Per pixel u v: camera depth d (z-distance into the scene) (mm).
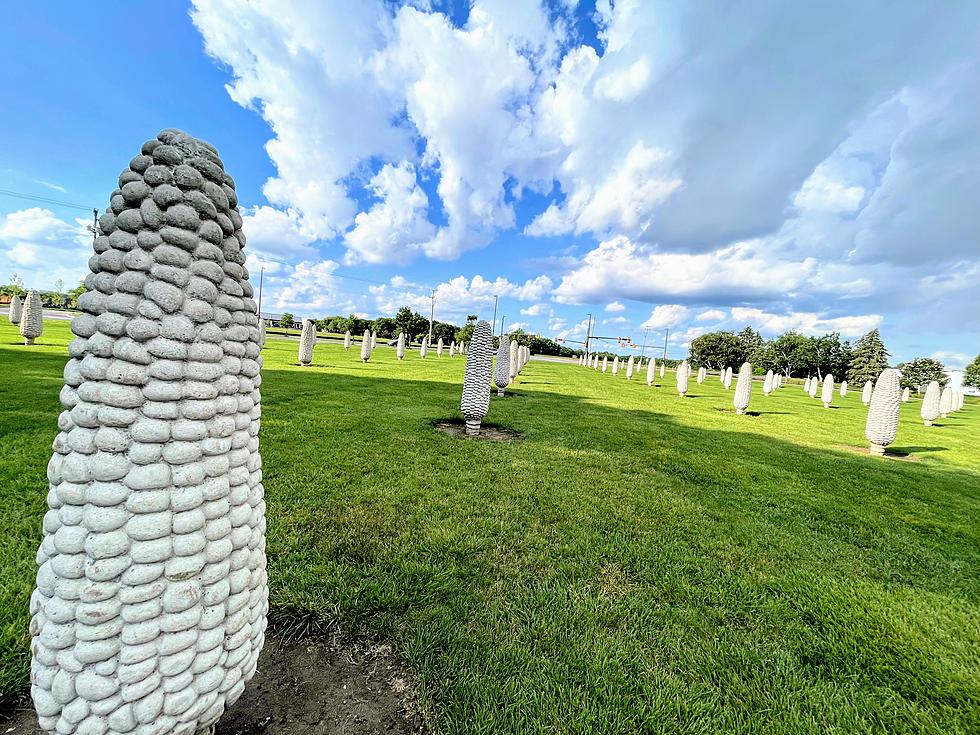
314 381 12711
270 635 2488
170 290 1409
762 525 4789
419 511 4324
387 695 2146
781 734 2117
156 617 1425
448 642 2527
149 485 1381
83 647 1333
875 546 4516
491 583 3203
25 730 1829
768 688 2406
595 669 2414
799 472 7324
